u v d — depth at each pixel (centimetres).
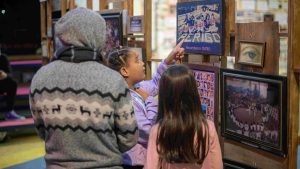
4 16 789
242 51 229
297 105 201
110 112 165
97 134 165
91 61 168
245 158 232
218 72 241
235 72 229
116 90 165
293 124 201
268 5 647
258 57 219
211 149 189
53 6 499
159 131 192
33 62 730
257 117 219
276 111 207
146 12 312
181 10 264
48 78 168
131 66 229
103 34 172
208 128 188
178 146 188
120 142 173
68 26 167
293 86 200
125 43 341
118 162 172
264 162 220
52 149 171
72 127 164
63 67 167
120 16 333
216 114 243
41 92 169
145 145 226
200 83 254
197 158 188
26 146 542
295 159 204
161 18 606
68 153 166
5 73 582
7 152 515
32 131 615
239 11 632
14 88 586
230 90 235
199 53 250
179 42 266
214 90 243
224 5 231
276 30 208
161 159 194
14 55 791
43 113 169
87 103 163
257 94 217
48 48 516
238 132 233
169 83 190
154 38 602
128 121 169
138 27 321
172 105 189
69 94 164
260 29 217
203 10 244
